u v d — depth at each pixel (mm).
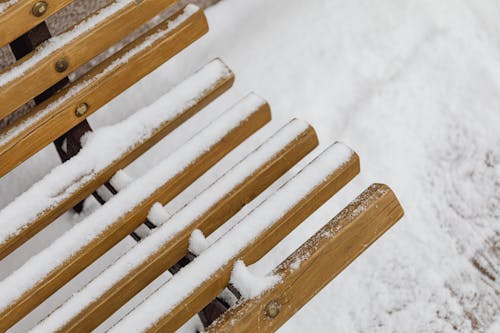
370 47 3930
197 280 2605
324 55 3885
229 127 2949
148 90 3719
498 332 3293
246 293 2580
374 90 3809
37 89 2748
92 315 2588
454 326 3299
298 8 4000
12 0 2631
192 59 3828
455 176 3654
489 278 3416
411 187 3604
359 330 3281
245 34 3912
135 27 2898
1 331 2596
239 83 3775
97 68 2895
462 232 3518
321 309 3307
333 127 3701
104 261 3299
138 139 2938
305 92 3768
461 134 3760
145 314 2549
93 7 3656
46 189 2818
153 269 2684
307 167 2844
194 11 3018
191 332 3178
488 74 3928
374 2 4047
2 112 2697
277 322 2578
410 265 3422
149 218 2840
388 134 3703
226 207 2797
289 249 3393
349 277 3381
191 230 2732
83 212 3369
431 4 4074
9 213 2752
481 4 4121
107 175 2908
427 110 3793
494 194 3627
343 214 2721
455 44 3986
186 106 2990
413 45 3965
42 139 2812
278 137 2918
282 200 2762
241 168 2852
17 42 2826
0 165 2754
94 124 3611
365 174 3598
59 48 2752
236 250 2666
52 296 3211
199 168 2912
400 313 3316
